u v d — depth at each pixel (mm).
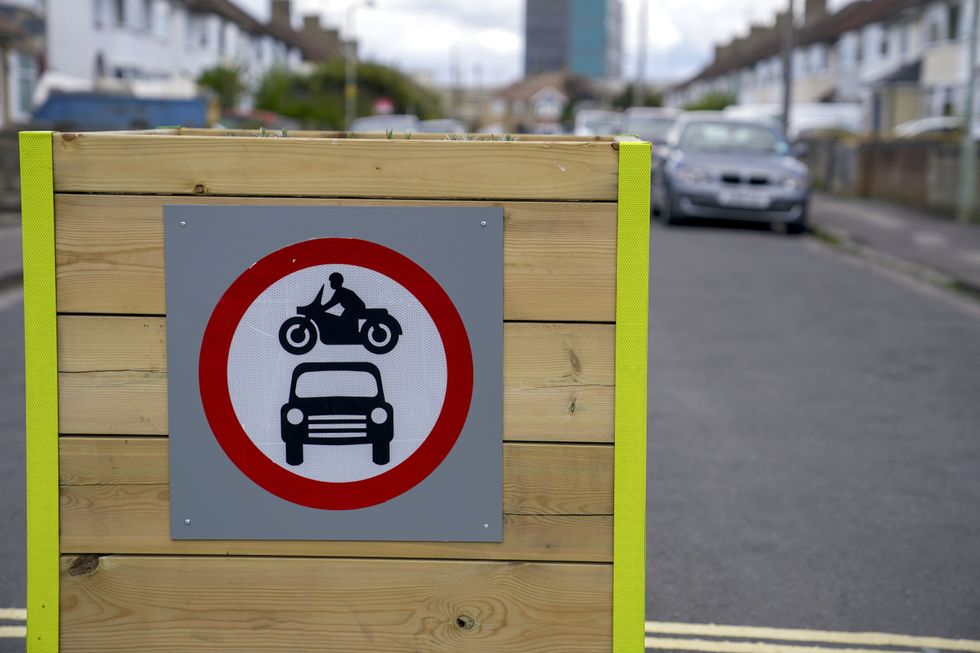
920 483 5547
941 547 4664
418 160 2336
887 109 47562
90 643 2416
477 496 2389
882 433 6473
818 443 6254
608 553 2402
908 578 4316
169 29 52031
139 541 2398
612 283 2357
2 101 33906
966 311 10656
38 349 2365
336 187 2340
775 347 8906
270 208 2342
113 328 2367
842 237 15914
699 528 4867
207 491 2387
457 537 2396
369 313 2361
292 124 49094
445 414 2375
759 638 3764
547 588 2408
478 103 147125
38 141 2332
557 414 2377
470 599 2412
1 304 10656
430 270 2352
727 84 83375
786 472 5711
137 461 2389
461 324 2359
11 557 4379
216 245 2344
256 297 2355
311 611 2414
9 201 18453
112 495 2393
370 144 2332
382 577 2408
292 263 2350
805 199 17125
